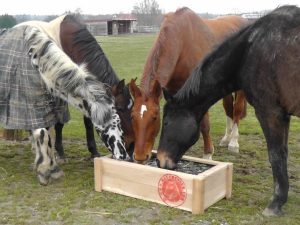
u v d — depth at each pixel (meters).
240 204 3.58
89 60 4.16
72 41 4.25
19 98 3.86
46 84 3.80
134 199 3.66
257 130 6.35
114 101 3.85
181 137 3.52
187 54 4.41
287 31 3.04
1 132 4.44
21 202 3.63
